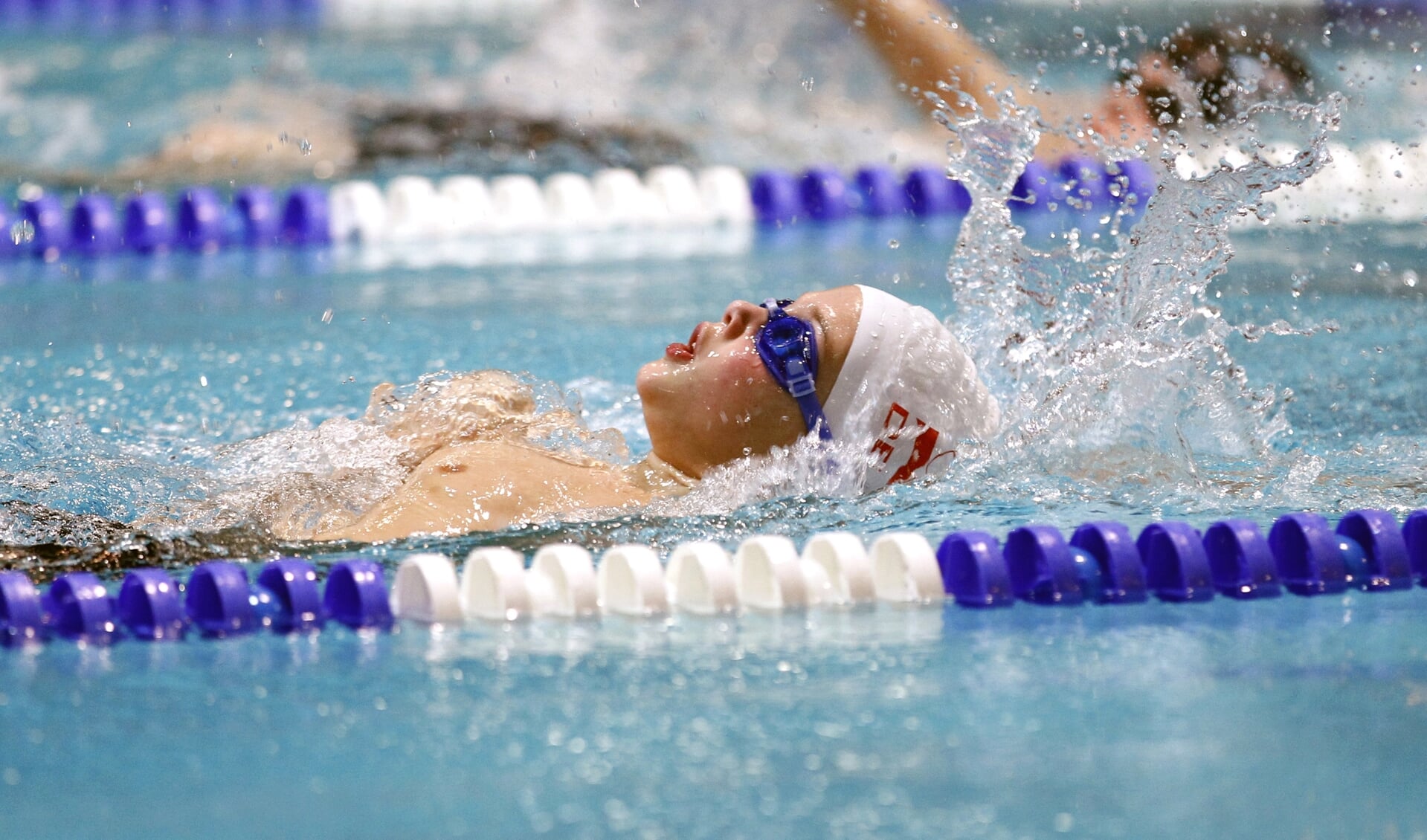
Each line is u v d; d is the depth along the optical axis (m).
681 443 8.27
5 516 7.68
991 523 7.79
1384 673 5.56
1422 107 24.42
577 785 4.41
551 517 7.87
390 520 7.73
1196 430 9.27
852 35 31.41
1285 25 27.41
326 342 13.82
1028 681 5.46
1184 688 5.38
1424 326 14.07
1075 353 9.16
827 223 22.50
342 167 24.20
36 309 15.65
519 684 5.43
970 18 29.56
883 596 6.82
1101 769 4.55
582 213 22.41
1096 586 6.77
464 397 9.07
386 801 4.29
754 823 4.11
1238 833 4.06
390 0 38.72
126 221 20.39
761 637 6.09
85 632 6.09
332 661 5.77
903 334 8.28
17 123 26.25
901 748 4.72
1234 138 18.91
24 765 4.64
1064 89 25.52
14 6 35.62
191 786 4.44
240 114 26.72
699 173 25.03
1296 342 13.58
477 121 27.06
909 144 26.84
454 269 18.42
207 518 7.92
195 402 11.49
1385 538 7.14
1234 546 7.07
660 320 14.84
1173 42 22.14
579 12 34.28
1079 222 20.03
